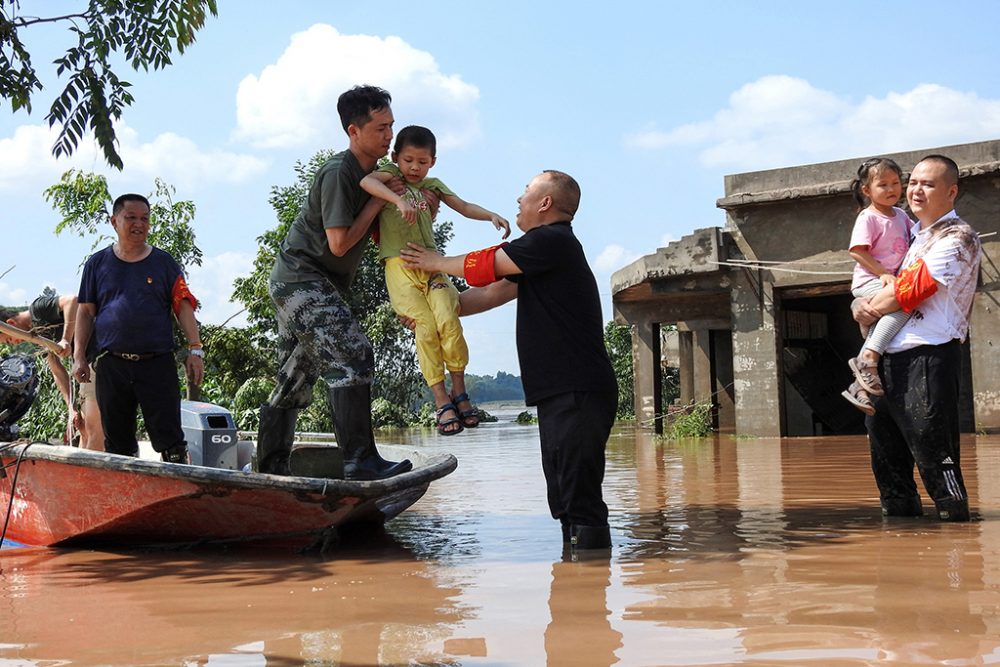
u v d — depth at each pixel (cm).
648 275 1700
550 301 436
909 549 392
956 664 228
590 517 431
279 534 465
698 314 2091
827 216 1577
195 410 652
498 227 489
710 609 296
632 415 3388
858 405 493
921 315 476
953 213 484
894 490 500
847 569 352
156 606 333
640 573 363
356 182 491
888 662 231
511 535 487
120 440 568
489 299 493
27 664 258
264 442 548
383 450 682
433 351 472
